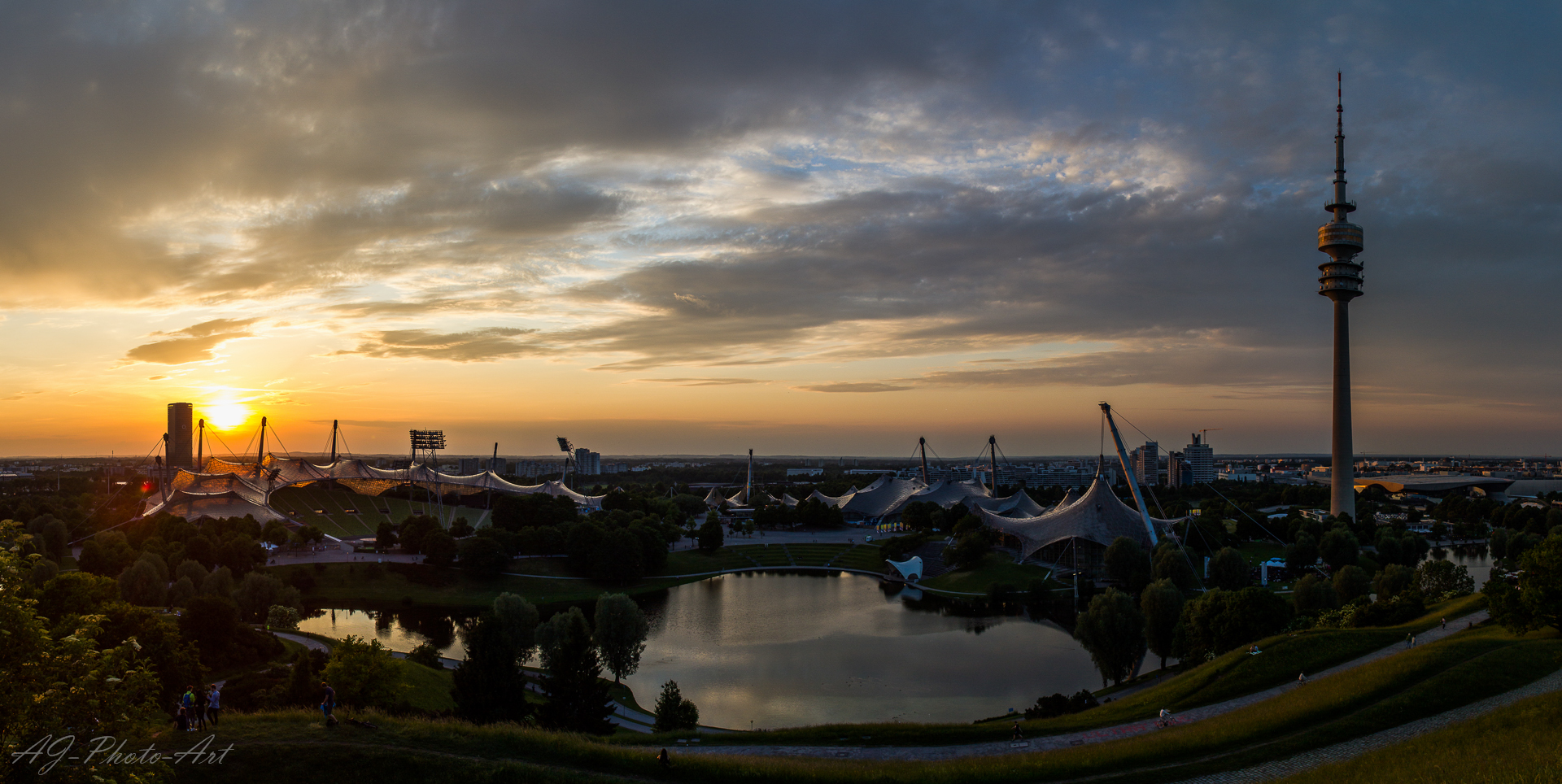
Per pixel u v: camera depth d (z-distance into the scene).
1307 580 121.06
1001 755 55.84
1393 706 56.44
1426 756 44.09
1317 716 57.12
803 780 48.22
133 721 38.69
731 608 162.62
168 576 149.50
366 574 176.25
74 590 73.25
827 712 95.94
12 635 36.12
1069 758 52.41
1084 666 116.38
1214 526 195.25
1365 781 42.75
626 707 94.75
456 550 182.38
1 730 34.03
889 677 111.12
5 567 37.84
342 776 44.41
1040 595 165.12
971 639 133.88
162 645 71.62
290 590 139.38
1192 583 155.00
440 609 161.62
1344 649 76.38
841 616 154.25
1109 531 187.62
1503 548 198.62
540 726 67.00
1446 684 58.78
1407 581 124.00
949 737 61.59
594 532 188.00
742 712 96.06
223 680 91.19
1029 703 98.94
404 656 112.00
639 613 106.75
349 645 73.31
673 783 46.94
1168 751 53.12
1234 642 92.75
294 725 49.59
